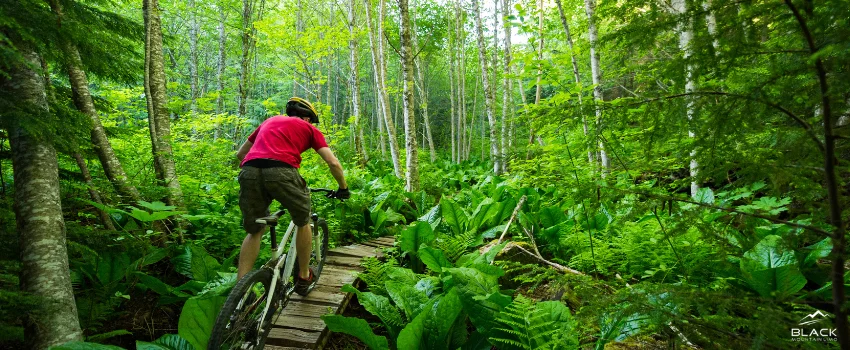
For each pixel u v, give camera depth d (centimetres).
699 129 141
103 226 380
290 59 1759
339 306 353
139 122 924
